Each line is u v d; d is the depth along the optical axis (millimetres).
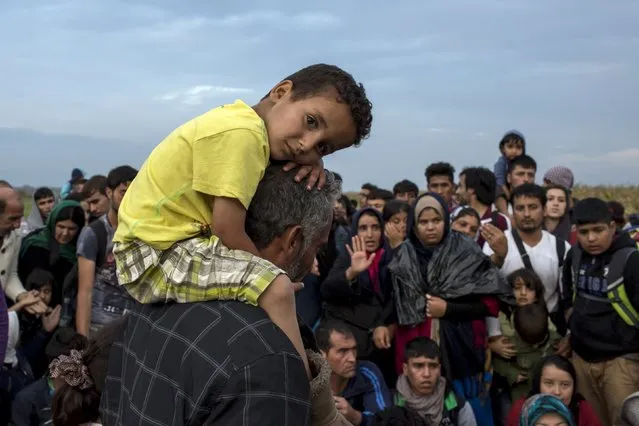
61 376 2336
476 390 4715
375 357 4883
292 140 1670
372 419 3961
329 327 4371
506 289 4812
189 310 1548
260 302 1526
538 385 4516
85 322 5004
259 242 1684
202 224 1635
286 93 1736
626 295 4457
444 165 7457
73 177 10836
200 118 1670
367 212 5125
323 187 1736
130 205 1683
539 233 5410
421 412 4387
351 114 1688
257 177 1620
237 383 1410
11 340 4883
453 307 4648
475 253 4828
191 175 1622
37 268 5605
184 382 1466
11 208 5227
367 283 4918
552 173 8414
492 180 6418
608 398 4590
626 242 4590
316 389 1666
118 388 1694
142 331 1615
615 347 4531
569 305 5059
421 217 4844
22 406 4422
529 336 4824
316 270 5328
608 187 16922
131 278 1639
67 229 5879
